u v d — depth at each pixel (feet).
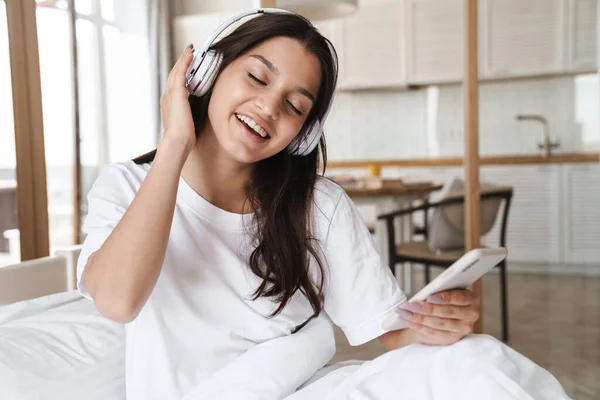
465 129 8.12
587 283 9.06
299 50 3.19
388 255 9.01
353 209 3.91
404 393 2.69
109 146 7.82
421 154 14.57
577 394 7.61
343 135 14.53
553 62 11.12
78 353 3.44
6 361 3.11
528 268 9.41
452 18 13.14
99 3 7.55
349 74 13.82
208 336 3.31
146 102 8.04
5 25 5.28
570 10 10.98
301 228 3.61
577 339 8.54
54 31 7.05
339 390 2.83
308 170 3.72
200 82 3.26
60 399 3.18
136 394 3.22
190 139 2.96
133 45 7.93
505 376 2.57
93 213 3.27
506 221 9.26
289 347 3.33
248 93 3.14
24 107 5.33
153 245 2.74
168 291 3.26
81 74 7.40
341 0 8.69
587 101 10.87
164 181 2.83
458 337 2.98
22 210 5.31
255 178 3.57
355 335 3.83
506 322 8.89
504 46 11.50
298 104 3.22
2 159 5.39
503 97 11.56
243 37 3.19
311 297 3.60
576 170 9.95
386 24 13.56
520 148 11.46
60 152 7.28
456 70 13.26
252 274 3.45
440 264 8.60
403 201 9.02
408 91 14.61
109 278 2.71
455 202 8.59
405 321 3.05
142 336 3.21
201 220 3.44
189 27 7.95
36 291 4.02
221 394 3.08
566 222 9.42
